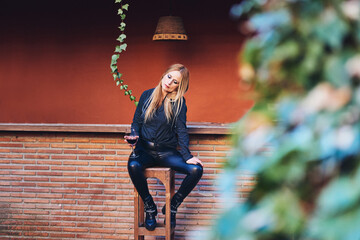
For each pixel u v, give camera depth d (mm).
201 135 4633
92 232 4781
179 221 4715
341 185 785
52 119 5984
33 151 4801
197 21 5879
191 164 4031
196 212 4688
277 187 880
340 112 833
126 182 4723
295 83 917
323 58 883
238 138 955
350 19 858
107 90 5957
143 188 3963
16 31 5930
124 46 4805
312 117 855
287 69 924
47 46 5934
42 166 4801
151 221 4023
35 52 5941
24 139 4809
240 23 5832
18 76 5961
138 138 3953
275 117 925
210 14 5863
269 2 960
